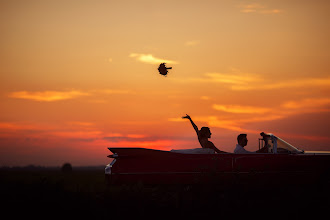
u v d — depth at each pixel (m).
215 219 8.95
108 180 10.71
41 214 9.20
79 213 9.31
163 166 10.70
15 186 10.89
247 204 9.91
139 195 10.10
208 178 10.59
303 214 9.23
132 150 10.71
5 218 8.91
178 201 10.09
